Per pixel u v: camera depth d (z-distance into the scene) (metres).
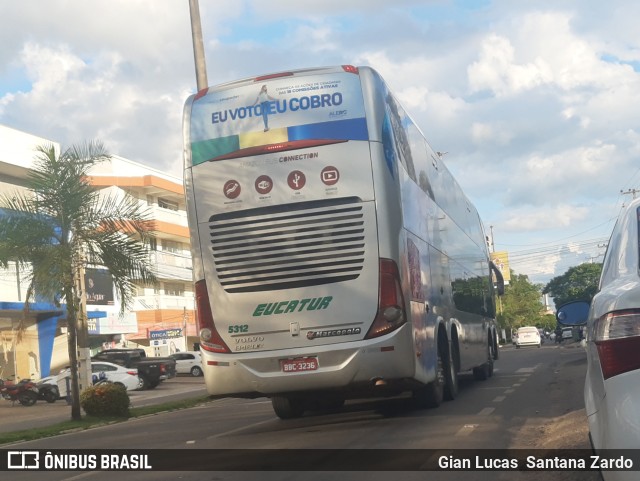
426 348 11.84
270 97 10.80
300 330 10.47
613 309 3.86
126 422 17.64
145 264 17.95
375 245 10.41
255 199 10.64
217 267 10.74
